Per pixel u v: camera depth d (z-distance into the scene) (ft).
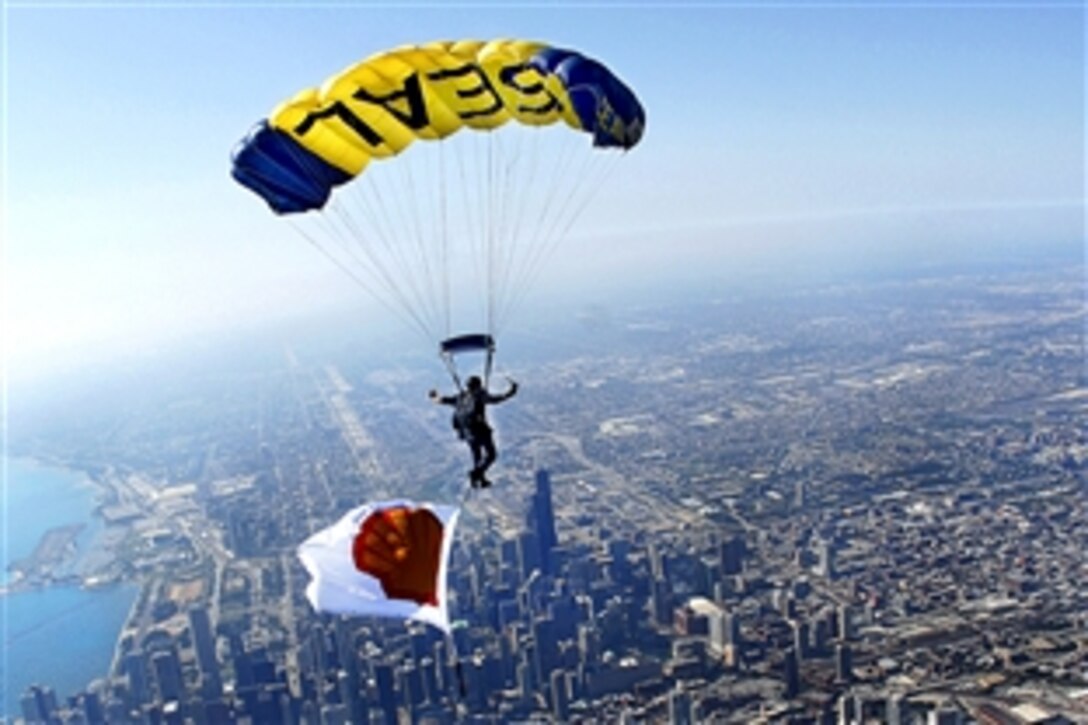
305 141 52.75
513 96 53.06
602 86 50.96
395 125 53.47
